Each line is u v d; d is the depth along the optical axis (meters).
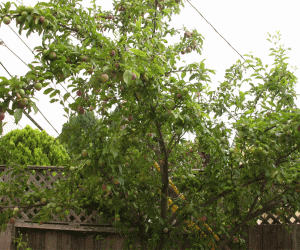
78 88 2.06
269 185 2.39
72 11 2.42
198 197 2.67
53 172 3.94
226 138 2.38
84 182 2.83
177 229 2.72
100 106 2.47
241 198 2.54
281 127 2.03
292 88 3.14
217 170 2.44
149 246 2.87
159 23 2.85
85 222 3.91
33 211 4.09
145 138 2.80
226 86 2.94
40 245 4.04
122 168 2.32
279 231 3.57
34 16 1.74
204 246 2.90
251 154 2.18
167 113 2.19
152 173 3.10
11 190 3.07
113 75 1.86
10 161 3.40
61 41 2.18
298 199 2.78
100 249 3.88
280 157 2.37
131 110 2.30
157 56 2.00
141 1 3.18
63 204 2.99
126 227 2.92
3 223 2.97
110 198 2.93
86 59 1.95
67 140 2.22
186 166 3.35
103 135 2.12
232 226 3.05
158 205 3.14
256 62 3.17
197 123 2.27
